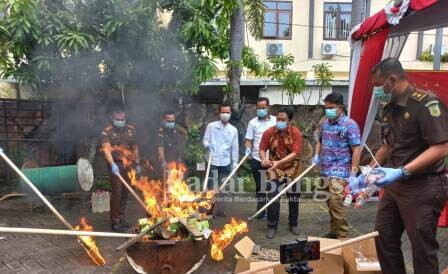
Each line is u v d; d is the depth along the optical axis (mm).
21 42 5629
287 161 5051
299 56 15367
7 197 6633
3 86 8211
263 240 5020
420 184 2785
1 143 7461
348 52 15422
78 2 6098
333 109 4551
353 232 5363
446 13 5316
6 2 5379
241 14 7078
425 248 2811
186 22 6035
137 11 5691
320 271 3535
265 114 5645
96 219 5934
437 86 6211
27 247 4762
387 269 3121
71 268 4184
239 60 7133
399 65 2838
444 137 2645
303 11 15297
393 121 2963
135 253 3619
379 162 3336
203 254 3762
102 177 7711
